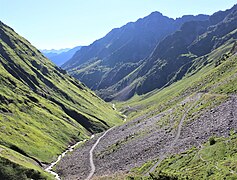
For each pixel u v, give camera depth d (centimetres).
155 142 11831
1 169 9612
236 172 6072
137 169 9781
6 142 14688
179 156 8819
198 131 10381
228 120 9744
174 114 14588
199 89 18212
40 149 15950
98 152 15112
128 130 17362
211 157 7588
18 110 19850
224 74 17738
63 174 13225
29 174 10169
